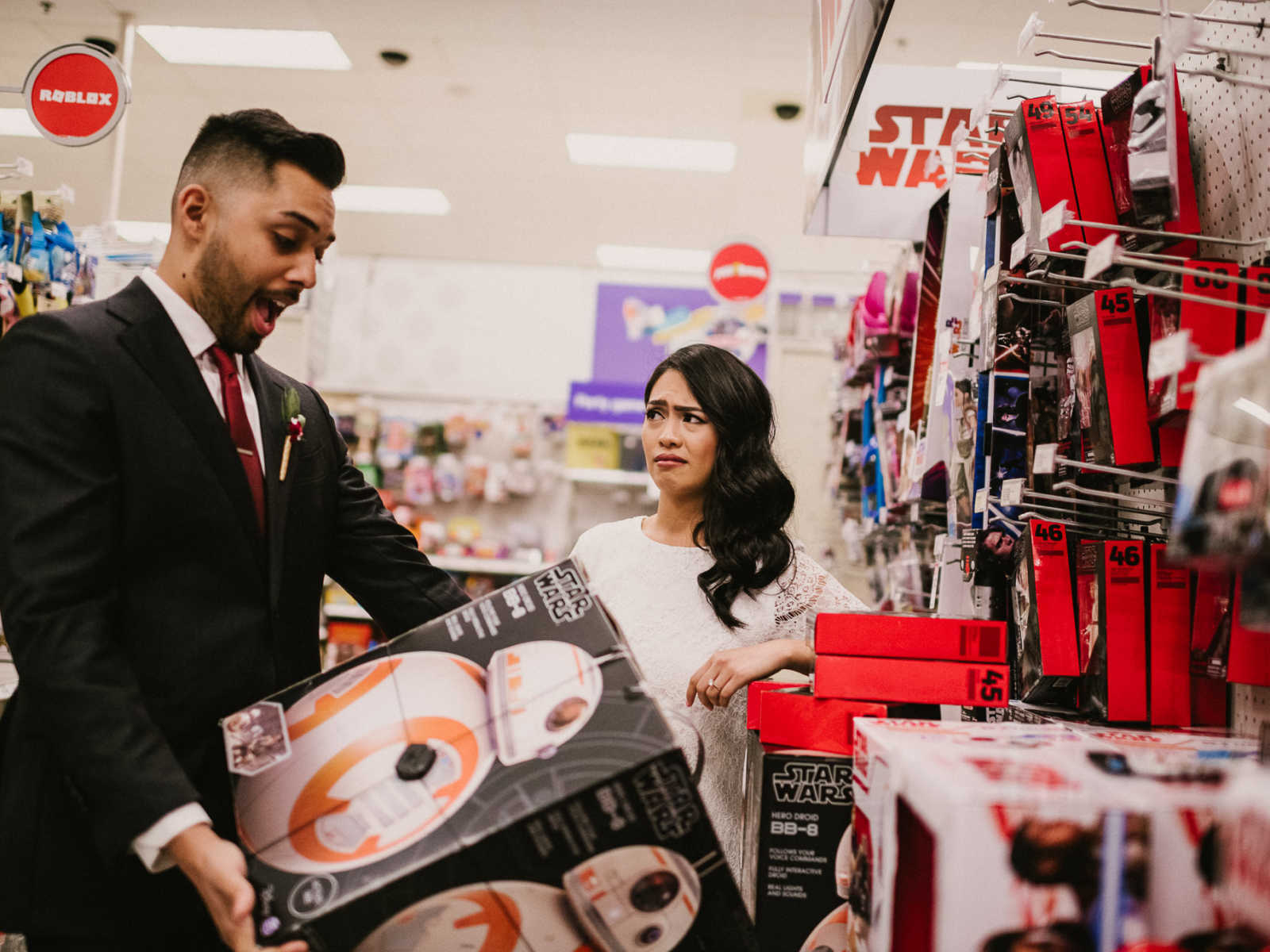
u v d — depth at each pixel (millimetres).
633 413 5520
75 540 1172
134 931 1223
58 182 7668
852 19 1690
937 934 769
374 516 1671
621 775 963
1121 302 1311
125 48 5387
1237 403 703
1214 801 763
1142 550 1339
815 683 1265
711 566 1826
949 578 1925
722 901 976
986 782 799
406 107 6520
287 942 935
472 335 9070
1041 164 1396
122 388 1258
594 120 6535
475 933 954
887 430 2963
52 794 1217
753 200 7762
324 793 1051
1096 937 749
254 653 1331
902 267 2805
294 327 5246
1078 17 2537
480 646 1175
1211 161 1410
